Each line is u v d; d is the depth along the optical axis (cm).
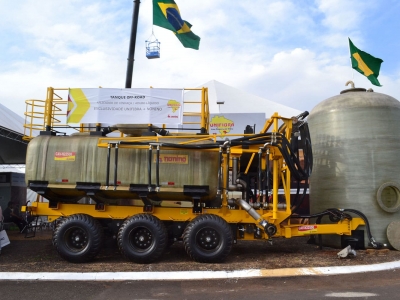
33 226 1256
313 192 938
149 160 732
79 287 559
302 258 751
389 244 826
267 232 734
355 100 887
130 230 711
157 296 514
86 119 815
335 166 881
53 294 524
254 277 612
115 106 820
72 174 750
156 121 816
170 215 760
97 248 721
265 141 734
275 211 751
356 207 847
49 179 751
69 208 776
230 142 723
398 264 682
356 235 830
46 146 764
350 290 534
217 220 708
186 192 730
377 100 877
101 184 745
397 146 859
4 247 910
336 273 630
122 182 743
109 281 594
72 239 731
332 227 803
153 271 638
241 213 758
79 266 691
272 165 805
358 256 760
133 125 816
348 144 870
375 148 852
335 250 852
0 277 604
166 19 1253
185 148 730
